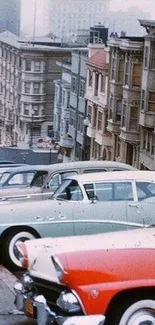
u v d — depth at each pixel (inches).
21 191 553.0
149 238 265.9
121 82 1879.9
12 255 393.4
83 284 243.3
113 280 244.2
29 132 3412.9
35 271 263.4
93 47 2202.3
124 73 1834.4
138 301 247.0
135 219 401.7
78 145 2449.6
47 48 3321.9
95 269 244.8
